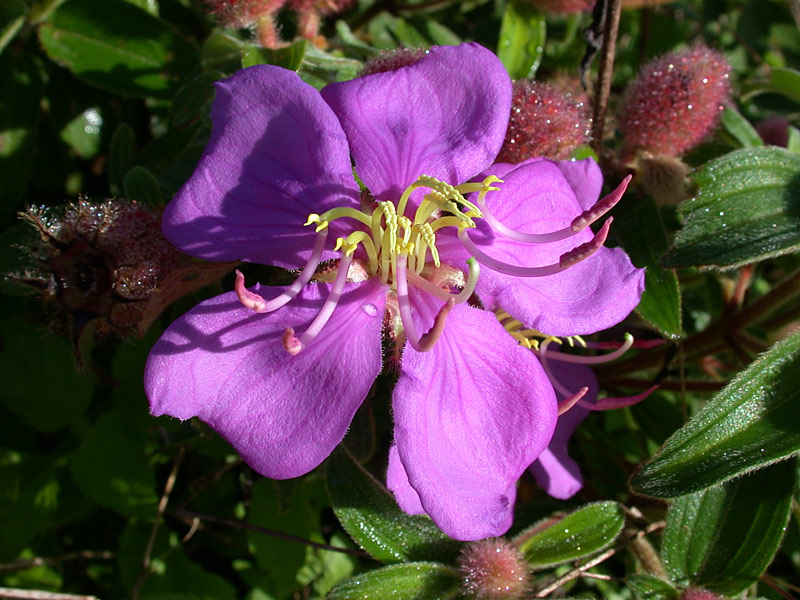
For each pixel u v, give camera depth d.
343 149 0.11
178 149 0.16
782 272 0.22
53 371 0.17
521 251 0.12
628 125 0.14
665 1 0.21
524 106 0.13
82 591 0.18
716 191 0.14
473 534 0.11
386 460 0.14
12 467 0.17
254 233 0.11
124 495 0.16
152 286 0.11
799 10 0.20
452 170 0.12
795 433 0.13
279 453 0.11
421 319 0.11
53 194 0.19
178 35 0.17
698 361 0.18
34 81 0.18
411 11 0.21
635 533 0.15
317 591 0.17
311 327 0.10
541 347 0.13
